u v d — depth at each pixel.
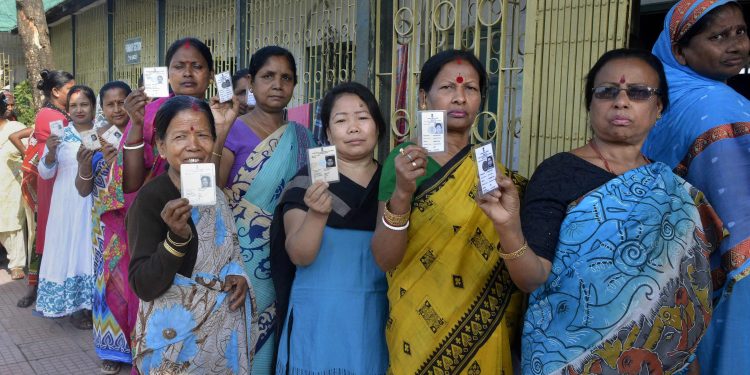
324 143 2.89
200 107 2.03
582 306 1.76
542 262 1.76
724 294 2.02
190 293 1.98
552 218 1.84
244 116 2.90
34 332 4.36
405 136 3.73
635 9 2.68
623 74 1.85
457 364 2.01
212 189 1.80
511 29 3.20
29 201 4.96
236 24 5.55
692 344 1.83
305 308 2.24
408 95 3.71
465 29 3.75
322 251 2.22
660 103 1.94
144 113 2.80
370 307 2.24
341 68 4.33
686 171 2.11
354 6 4.29
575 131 2.69
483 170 1.63
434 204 2.02
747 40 2.10
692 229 1.84
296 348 2.26
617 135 1.88
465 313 2.02
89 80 9.63
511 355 2.24
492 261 2.04
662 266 1.76
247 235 2.68
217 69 6.13
